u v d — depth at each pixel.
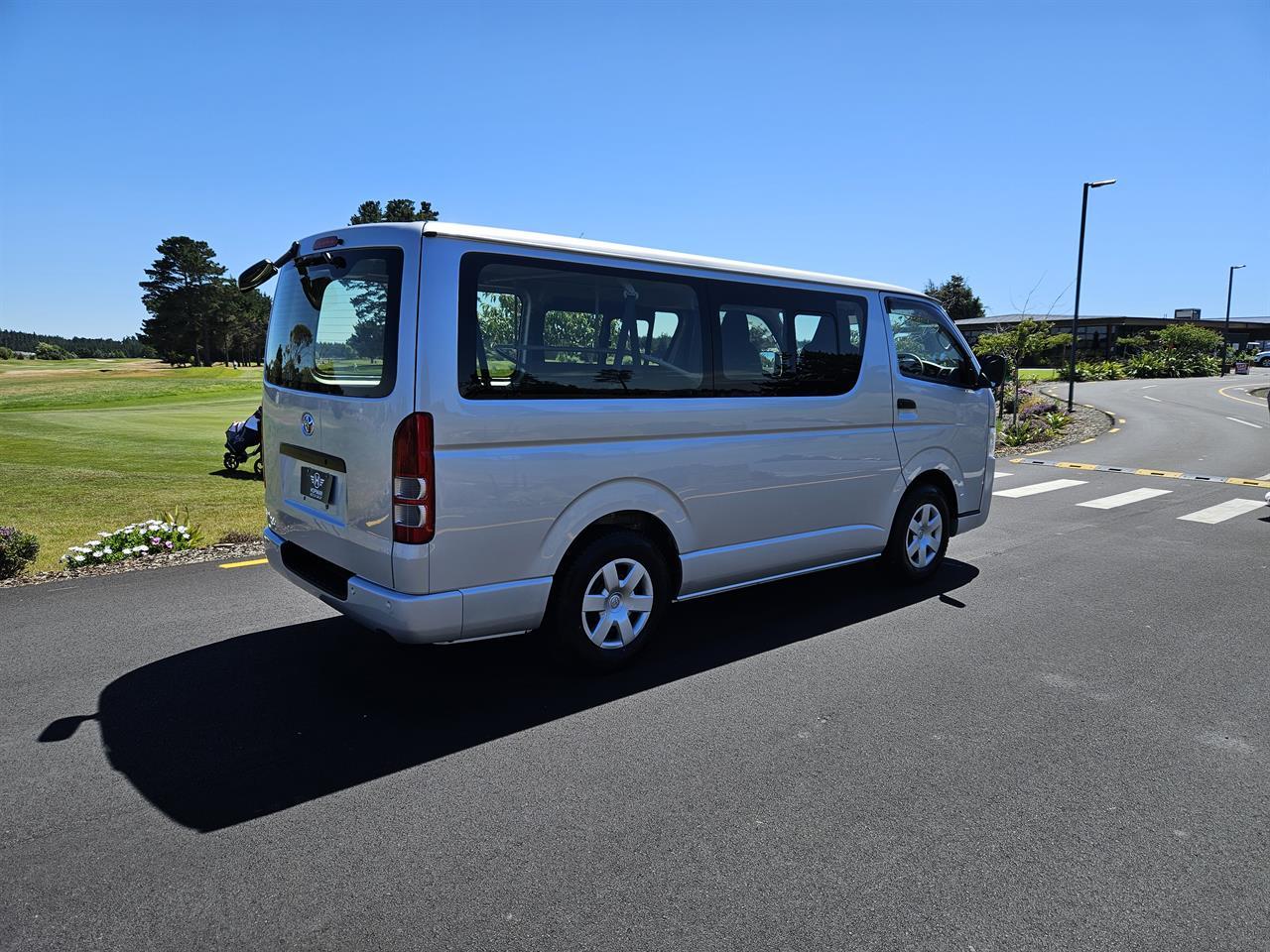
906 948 2.23
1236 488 10.91
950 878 2.54
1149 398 30.45
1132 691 4.04
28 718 3.60
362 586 3.58
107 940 2.23
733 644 4.67
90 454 14.98
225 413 27.16
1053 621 5.13
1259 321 80.50
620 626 4.14
